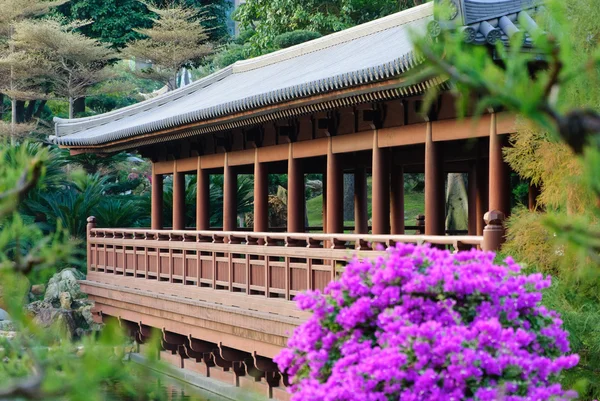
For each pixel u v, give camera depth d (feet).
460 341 18.72
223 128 58.80
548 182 30.94
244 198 104.27
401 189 63.10
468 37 31.14
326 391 19.62
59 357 5.85
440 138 42.04
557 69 5.40
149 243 60.95
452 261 21.22
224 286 51.55
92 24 152.46
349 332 21.06
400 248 21.44
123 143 73.51
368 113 46.68
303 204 56.44
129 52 148.97
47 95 136.56
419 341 18.93
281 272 44.60
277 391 45.60
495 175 37.81
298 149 55.26
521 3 32.94
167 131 64.69
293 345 21.97
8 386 5.36
